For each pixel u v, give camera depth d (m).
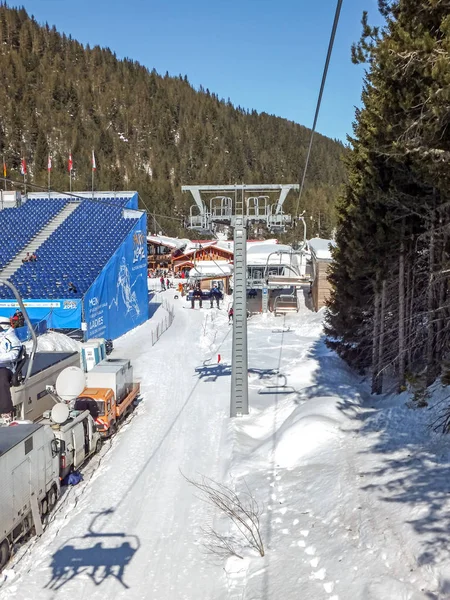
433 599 7.69
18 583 10.71
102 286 43.81
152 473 16.66
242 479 15.18
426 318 19.23
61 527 13.22
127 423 22.31
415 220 19.48
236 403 21.89
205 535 12.38
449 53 10.44
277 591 9.28
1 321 17.41
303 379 27.83
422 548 8.90
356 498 11.80
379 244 20.11
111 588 10.47
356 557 9.55
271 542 11.20
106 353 35.25
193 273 70.06
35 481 13.00
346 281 27.92
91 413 19.56
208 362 34.09
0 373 16.31
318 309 54.56
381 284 21.28
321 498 12.56
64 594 10.29
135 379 30.20
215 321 52.81
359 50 14.00
